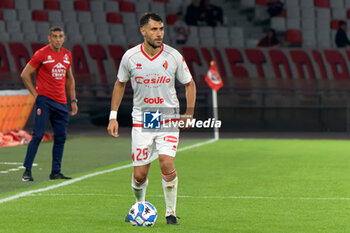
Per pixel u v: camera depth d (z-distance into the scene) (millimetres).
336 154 45344
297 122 74438
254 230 19672
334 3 90688
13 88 69125
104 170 35062
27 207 23266
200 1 84562
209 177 32719
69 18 82812
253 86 74938
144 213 20000
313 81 75125
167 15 84938
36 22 80438
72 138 58281
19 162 38594
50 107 30016
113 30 83438
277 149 49062
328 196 26609
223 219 21422
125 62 19750
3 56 73562
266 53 80812
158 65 19531
